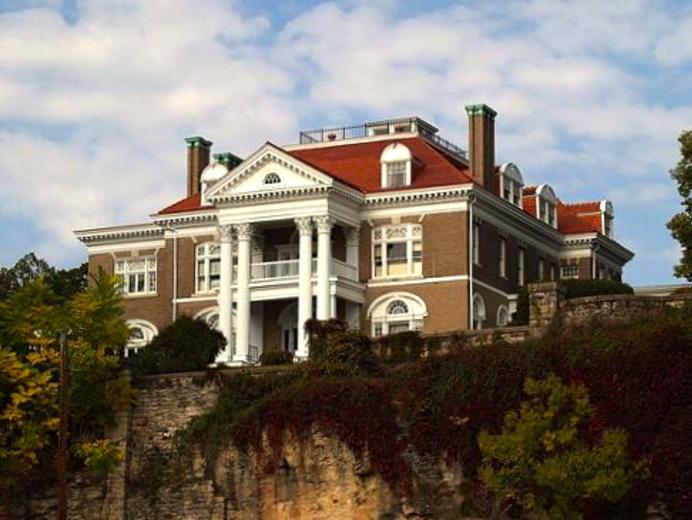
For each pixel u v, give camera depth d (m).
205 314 101.62
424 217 96.50
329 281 94.62
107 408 73.69
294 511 67.62
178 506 71.25
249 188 96.69
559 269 108.00
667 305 65.44
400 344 71.00
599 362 62.38
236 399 71.88
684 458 60.00
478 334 69.62
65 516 64.88
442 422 65.31
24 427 71.50
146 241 106.25
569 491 58.78
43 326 73.88
